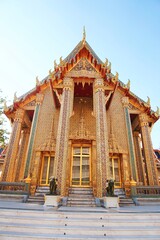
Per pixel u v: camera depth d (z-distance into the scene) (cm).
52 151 1134
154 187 946
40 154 1126
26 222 473
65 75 1148
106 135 961
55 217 504
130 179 1038
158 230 446
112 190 724
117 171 1138
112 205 679
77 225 469
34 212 513
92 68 1194
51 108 1313
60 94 1134
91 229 438
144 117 1350
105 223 474
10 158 1123
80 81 1159
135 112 1375
